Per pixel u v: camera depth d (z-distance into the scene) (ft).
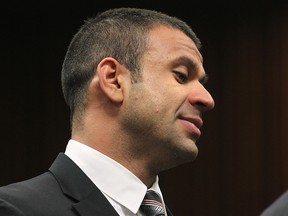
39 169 36.68
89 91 14.51
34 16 37.19
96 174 13.82
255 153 35.73
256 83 35.94
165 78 14.23
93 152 14.03
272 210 17.33
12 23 37.22
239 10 36.40
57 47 36.96
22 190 12.94
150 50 14.40
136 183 13.94
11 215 12.08
